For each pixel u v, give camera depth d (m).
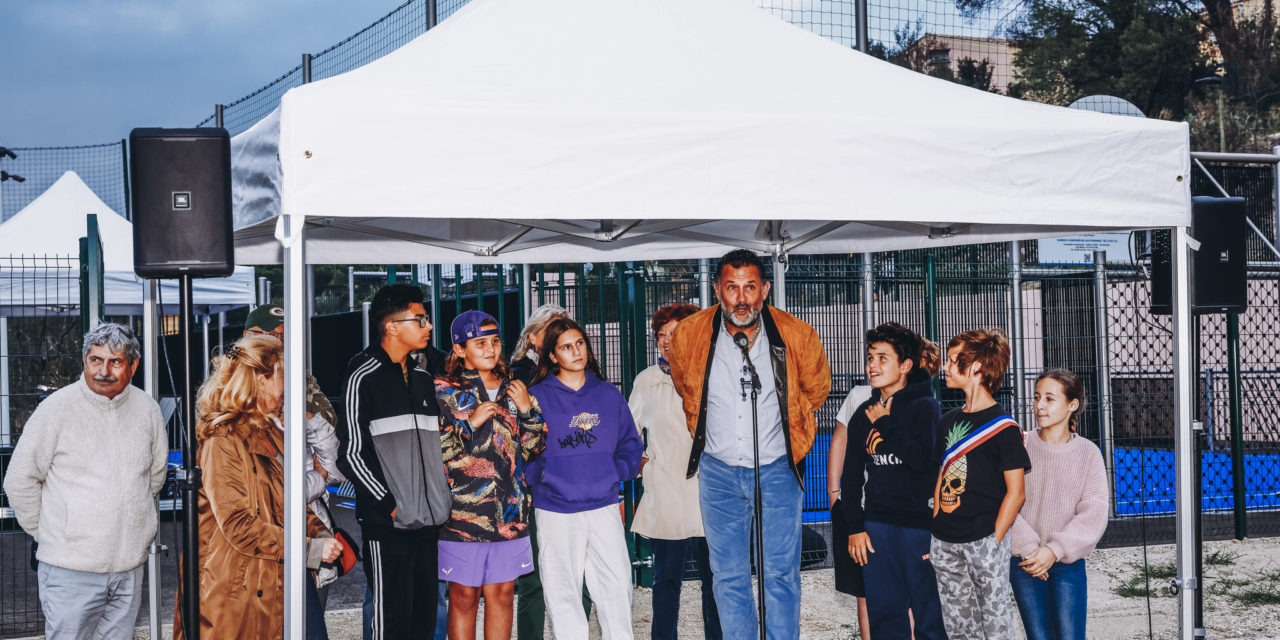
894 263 8.28
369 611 4.71
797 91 3.85
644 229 5.68
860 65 4.25
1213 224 5.10
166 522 9.52
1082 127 3.89
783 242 6.34
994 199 3.76
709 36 4.16
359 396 3.90
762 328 4.35
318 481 4.07
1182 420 4.18
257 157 3.68
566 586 4.46
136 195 3.40
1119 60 31.59
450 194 3.31
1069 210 3.86
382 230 5.47
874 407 4.38
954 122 3.72
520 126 3.37
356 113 3.25
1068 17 31.17
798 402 4.30
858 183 3.62
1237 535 8.77
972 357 4.04
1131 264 8.82
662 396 4.99
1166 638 5.68
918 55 15.87
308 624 4.02
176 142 3.41
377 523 3.91
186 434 3.56
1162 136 4.02
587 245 6.38
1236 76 31.77
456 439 4.18
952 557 4.03
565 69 3.76
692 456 4.32
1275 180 10.58
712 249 6.65
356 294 19.94
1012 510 3.93
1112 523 9.17
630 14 4.15
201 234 3.42
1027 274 8.92
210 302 10.62
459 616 4.27
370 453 3.89
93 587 3.89
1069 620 4.17
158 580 4.84
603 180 3.42
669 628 5.02
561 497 4.45
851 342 9.13
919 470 4.23
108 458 3.91
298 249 3.24
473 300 8.93
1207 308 5.07
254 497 3.82
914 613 4.30
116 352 3.89
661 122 3.47
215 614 3.81
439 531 4.19
